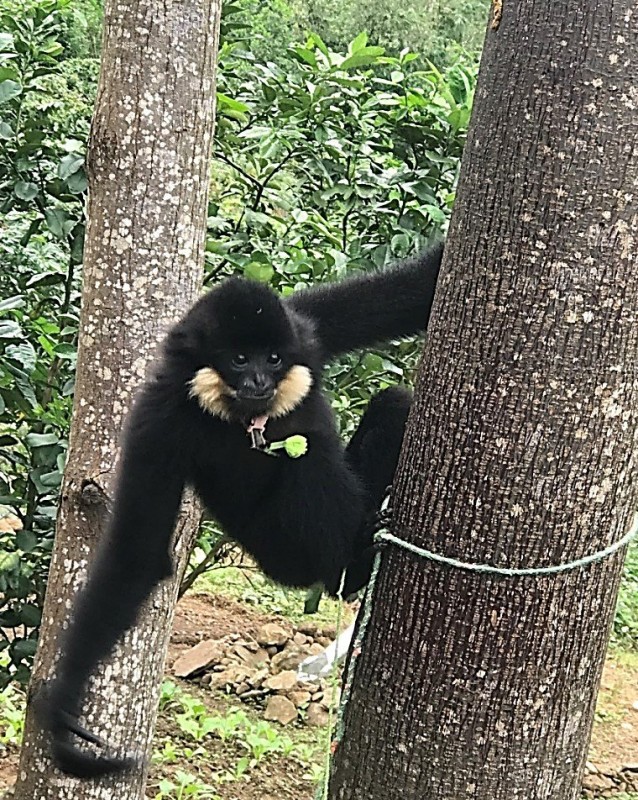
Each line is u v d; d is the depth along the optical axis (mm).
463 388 3172
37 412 5664
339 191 6535
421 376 3369
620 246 2992
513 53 3055
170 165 4637
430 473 3256
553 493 3092
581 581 3176
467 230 3193
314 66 6539
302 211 6922
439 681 3225
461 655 3191
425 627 3252
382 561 3443
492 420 3111
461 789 3225
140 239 4633
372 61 6527
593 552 3164
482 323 3127
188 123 4656
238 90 6984
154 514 3846
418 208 6363
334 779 3525
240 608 10117
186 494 4582
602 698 9047
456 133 6309
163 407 3922
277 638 9273
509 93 3059
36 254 6520
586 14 2922
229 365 3906
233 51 6773
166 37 4543
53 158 6191
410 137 6516
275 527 4312
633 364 3082
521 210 3037
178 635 9289
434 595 3236
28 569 5750
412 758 3275
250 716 7902
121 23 4547
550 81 2975
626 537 3244
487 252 3115
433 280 4473
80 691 3779
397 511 3377
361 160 6824
